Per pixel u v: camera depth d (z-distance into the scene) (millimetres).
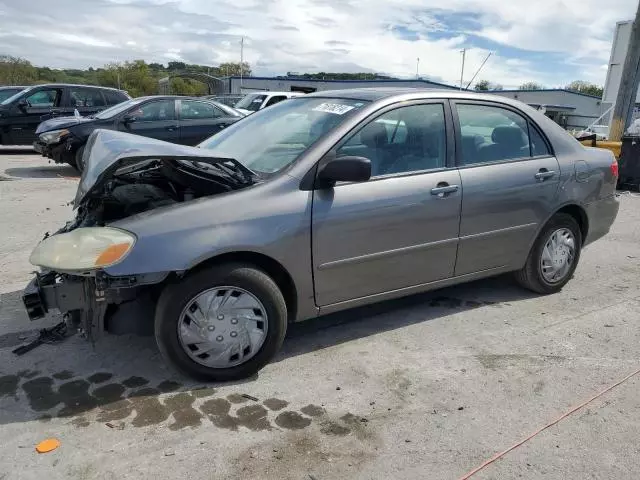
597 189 4750
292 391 3166
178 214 3006
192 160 3025
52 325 3922
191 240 2957
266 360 3279
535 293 4777
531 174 4277
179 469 2494
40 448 2596
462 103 4062
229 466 2525
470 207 3941
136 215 3057
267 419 2893
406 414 2965
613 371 3465
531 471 2537
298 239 3238
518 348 3756
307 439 2734
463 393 3180
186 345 3096
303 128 3738
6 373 3281
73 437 2701
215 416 2904
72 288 2992
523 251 4426
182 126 11156
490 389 3229
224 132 4414
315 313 3498
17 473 2443
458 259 4016
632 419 2957
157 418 2875
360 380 3303
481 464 2580
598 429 2861
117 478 2430
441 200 3779
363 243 3494
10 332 3812
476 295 4723
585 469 2557
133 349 3598
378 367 3459
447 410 3008
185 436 2730
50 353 3527
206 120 11453
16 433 2723
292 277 3289
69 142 10227
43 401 3004
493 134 4223
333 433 2789
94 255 2801
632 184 10797
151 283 2920
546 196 4379
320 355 3605
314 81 40562
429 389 3217
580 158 4648
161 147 3148
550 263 4637
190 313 3074
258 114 4457
